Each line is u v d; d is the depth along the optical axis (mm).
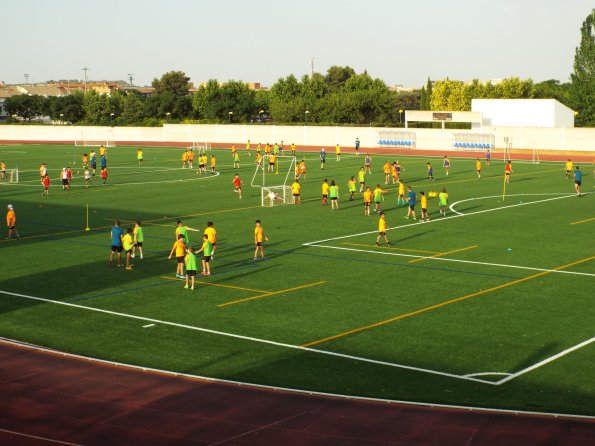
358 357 24719
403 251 41156
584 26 130375
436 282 34406
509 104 117312
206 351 25375
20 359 24469
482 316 29125
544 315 29188
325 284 34125
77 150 121875
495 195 63719
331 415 20031
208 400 21109
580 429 19031
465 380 22656
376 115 156750
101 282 34719
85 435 19016
